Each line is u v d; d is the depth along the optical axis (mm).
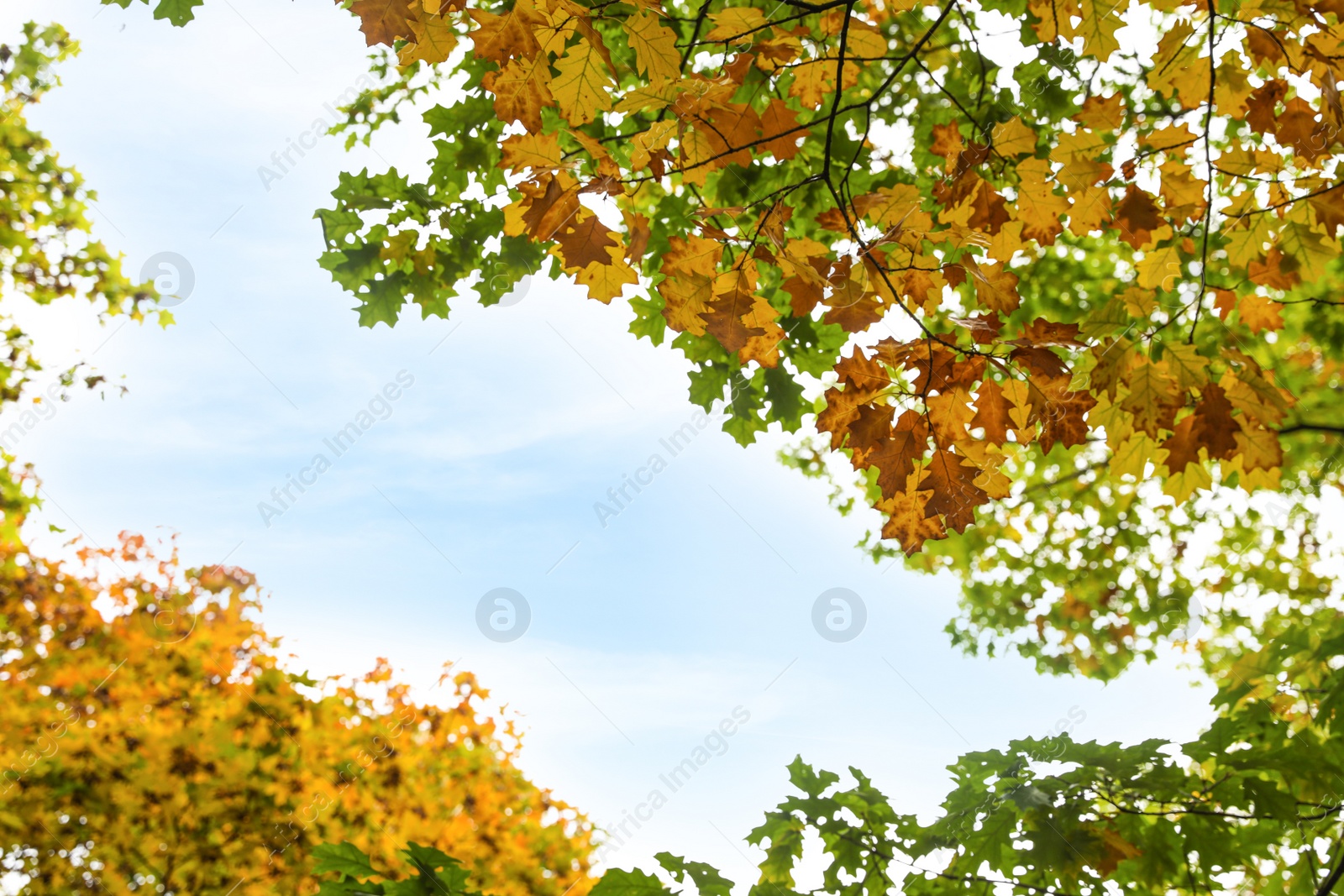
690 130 2104
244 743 6344
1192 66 2393
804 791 3195
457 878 2076
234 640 6719
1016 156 3719
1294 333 4723
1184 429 2051
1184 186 2449
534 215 2078
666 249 3896
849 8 2146
